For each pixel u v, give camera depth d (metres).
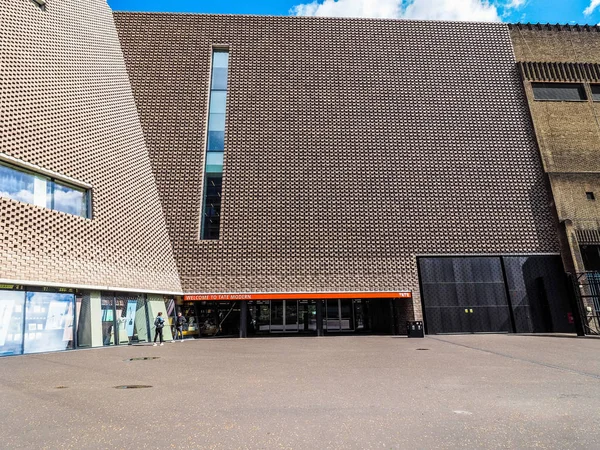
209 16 28.61
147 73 26.88
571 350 14.34
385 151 26.41
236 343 19.16
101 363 11.16
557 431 4.72
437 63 28.73
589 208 25.62
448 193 25.80
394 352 14.03
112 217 19.03
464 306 24.27
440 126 27.23
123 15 27.94
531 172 26.70
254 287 23.33
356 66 28.23
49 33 18.02
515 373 9.12
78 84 19.20
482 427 4.88
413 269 24.31
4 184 13.91
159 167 25.00
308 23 29.05
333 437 4.50
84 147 18.27
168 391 7.08
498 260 25.02
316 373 9.21
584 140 27.55
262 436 4.54
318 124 26.72
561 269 25.03
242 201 24.80
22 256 13.80
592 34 30.56
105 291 17.59
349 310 26.95
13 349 13.13
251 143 25.98
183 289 23.20
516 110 28.09
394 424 5.01
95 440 4.37
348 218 24.86
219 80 27.69
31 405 6.00
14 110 14.88
